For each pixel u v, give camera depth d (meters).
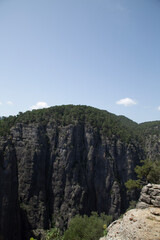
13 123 126.19
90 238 47.34
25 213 105.75
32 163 114.75
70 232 50.00
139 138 159.12
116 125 153.75
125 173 131.12
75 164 125.56
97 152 131.88
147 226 20.41
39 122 129.62
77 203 116.31
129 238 19.31
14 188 99.75
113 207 121.06
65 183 121.00
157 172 57.47
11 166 99.50
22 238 101.12
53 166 123.19
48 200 118.94
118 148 135.62
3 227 86.62
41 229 103.31
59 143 127.19
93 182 127.06
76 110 150.75
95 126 140.25
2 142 105.56
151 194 26.25
